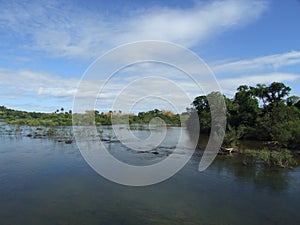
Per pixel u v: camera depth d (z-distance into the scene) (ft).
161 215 37.63
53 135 137.08
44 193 46.21
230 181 55.77
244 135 139.64
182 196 45.65
